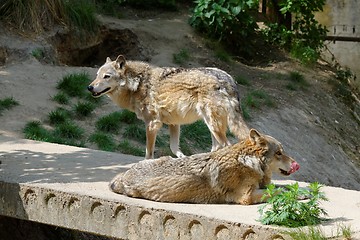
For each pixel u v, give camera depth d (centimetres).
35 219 961
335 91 2109
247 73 2034
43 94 1608
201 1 2130
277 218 784
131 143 1500
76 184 969
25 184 965
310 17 2248
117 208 887
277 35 2255
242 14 2142
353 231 760
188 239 834
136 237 874
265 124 1733
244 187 875
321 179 1656
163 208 854
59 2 1914
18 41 1795
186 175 885
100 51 2045
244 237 791
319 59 2333
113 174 1029
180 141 1533
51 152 1166
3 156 1130
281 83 2014
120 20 2139
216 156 888
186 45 2072
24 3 1859
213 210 848
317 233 752
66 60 1925
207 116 1027
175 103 1055
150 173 907
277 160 889
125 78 1095
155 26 2136
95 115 1577
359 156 1884
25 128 1445
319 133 1830
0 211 992
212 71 1049
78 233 1274
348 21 2536
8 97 1564
